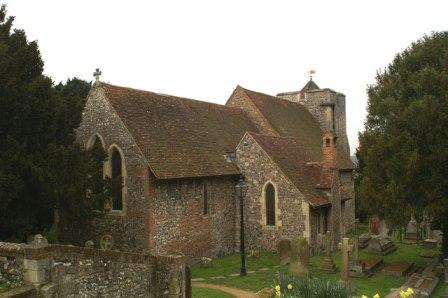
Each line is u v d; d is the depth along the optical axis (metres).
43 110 16.72
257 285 17.70
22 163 15.47
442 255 23.39
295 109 37.00
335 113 40.28
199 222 22.64
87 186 17.45
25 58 17.84
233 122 28.95
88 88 39.12
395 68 23.80
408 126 21.22
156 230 20.02
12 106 16.02
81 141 21.36
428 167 20.48
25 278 9.52
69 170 16.55
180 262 13.09
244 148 25.23
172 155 21.41
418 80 21.47
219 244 24.14
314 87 43.88
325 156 26.16
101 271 11.20
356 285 18.30
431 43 22.77
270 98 34.31
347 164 34.62
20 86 16.62
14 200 16.44
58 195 16.14
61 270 10.05
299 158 27.20
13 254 9.62
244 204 25.16
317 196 24.77
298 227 23.66
